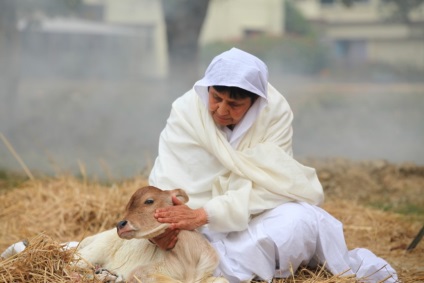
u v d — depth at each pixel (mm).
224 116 6246
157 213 5777
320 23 55719
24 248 6531
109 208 9062
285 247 6172
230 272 6211
